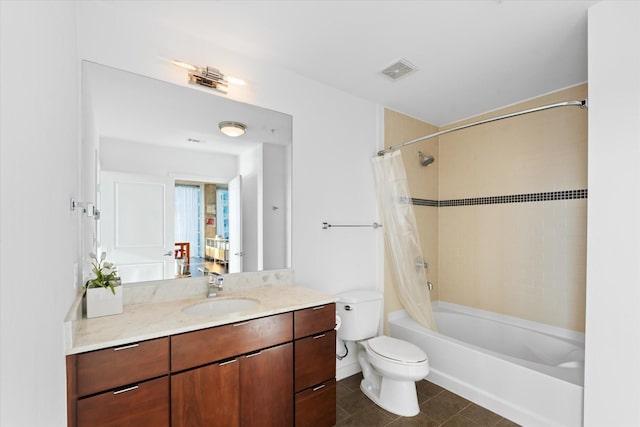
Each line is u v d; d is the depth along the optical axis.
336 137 2.62
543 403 1.89
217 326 1.44
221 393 1.45
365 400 2.27
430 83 2.51
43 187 0.68
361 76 2.40
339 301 2.49
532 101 2.77
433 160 3.27
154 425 1.27
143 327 1.33
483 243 3.11
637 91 1.44
